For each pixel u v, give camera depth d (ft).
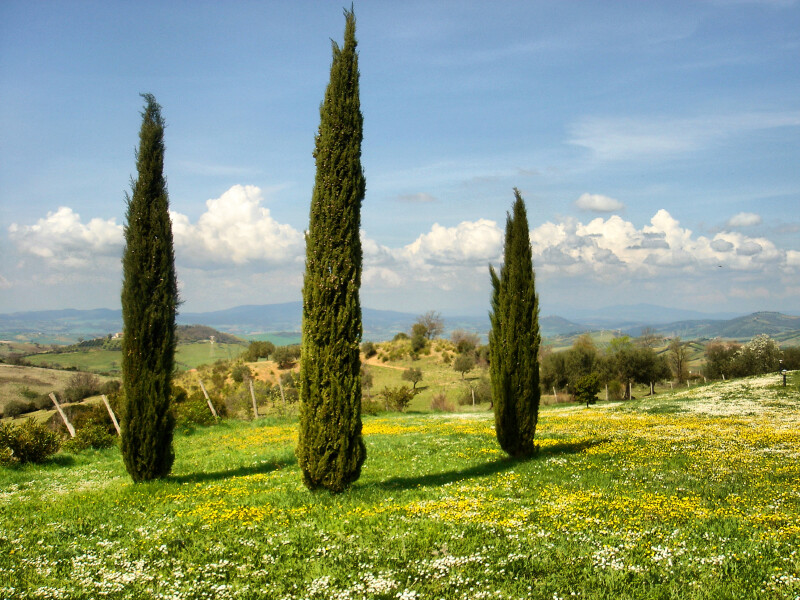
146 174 58.13
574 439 71.20
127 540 33.47
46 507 45.68
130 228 57.36
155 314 56.95
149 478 56.24
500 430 61.00
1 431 72.02
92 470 69.72
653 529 31.14
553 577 25.05
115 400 124.88
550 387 251.19
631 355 233.14
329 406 45.91
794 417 85.10
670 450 58.44
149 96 59.21
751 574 24.48
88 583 26.04
